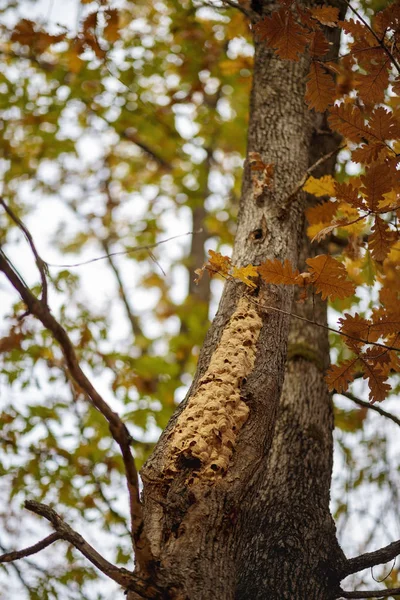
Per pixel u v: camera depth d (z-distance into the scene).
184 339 6.95
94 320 6.19
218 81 7.45
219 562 2.43
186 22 6.83
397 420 4.05
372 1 4.84
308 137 4.13
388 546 3.38
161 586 2.28
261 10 4.42
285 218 3.50
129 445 2.04
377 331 2.82
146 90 7.63
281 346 3.07
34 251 2.07
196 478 2.55
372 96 2.77
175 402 6.16
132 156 9.09
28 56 7.21
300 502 3.46
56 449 5.55
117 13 4.95
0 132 7.79
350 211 3.55
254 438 2.71
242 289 3.19
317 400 4.01
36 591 4.79
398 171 2.66
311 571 3.19
